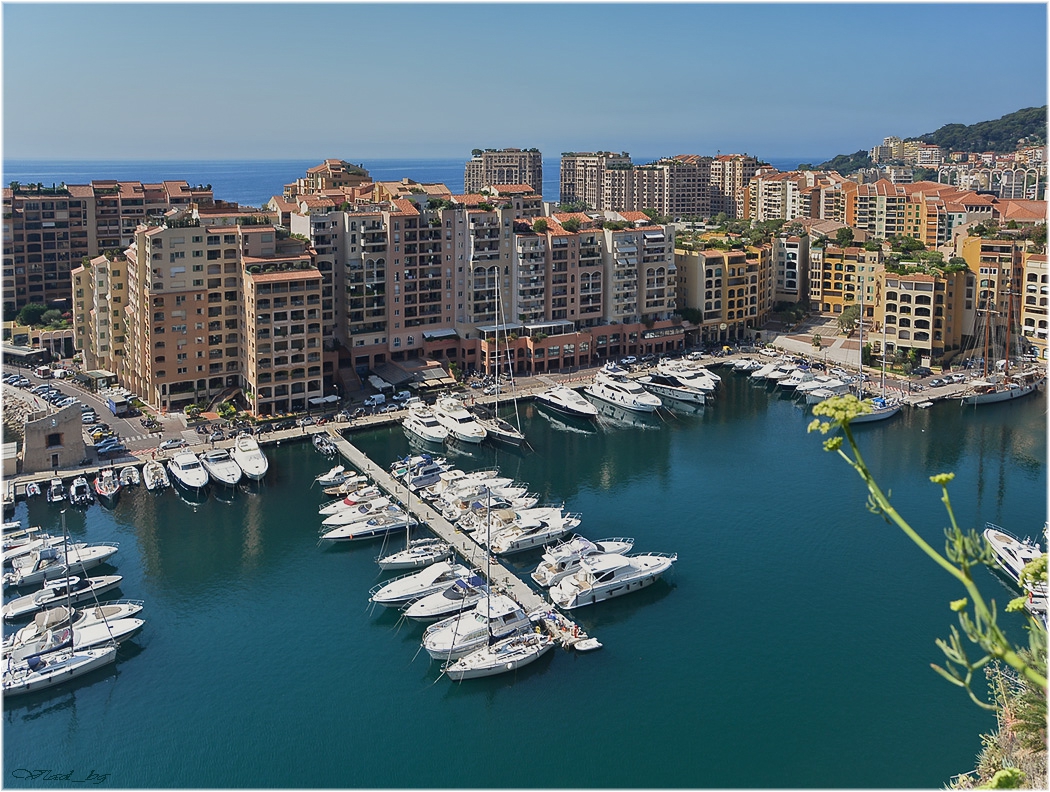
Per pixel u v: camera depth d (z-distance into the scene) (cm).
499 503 13875
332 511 13862
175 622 10975
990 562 2820
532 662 10056
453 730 9044
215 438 16875
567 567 11769
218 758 8725
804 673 9844
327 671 10006
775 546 12775
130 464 15688
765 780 8319
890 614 10956
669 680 9744
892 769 8406
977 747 8662
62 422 15438
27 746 8894
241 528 13538
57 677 9719
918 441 17250
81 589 11350
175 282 17975
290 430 17650
